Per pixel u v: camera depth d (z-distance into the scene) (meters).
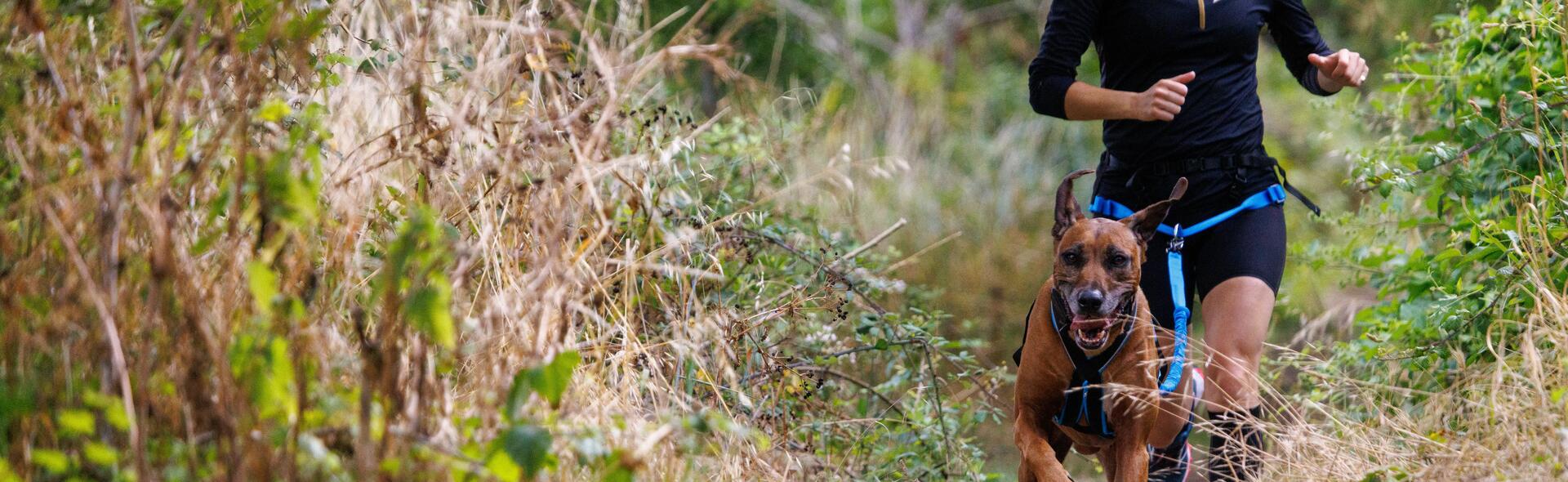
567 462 5.67
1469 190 9.02
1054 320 7.48
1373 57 22.77
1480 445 6.61
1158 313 8.34
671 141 8.38
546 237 6.30
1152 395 7.38
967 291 19.12
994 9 29.12
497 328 6.06
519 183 6.57
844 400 9.40
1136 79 8.27
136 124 5.02
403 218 6.84
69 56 5.56
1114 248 7.38
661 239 7.86
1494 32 9.56
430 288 5.61
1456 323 8.29
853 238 11.26
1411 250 11.10
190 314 4.85
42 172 5.23
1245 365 7.94
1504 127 8.69
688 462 6.12
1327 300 13.61
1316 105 11.64
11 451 4.79
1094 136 23.44
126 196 5.03
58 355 4.95
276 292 5.18
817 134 16.09
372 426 5.08
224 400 4.70
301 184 4.92
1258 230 8.14
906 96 22.94
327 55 6.95
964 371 9.71
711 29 17.59
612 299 7.23
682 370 7.35
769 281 8.99
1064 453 8.51
